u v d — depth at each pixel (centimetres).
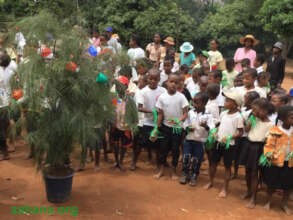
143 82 570
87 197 445
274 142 421
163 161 533
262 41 2772
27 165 555
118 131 535
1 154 577
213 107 523
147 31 1506
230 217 416
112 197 450
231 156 468
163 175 547
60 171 425
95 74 392
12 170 532
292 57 3031
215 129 475
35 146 389
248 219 414
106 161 588
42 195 445
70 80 377
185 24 2112
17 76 407
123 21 1446
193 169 507
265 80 564
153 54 870
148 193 471
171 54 833
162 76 683
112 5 1461
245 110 498
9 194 443
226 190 477
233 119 461
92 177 516
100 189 474
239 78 603
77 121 374
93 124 395
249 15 2691
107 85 409
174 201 450
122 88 456
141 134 543
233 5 2759
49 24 373
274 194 504
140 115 538
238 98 455
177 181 523
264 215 429
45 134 385
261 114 437
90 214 397
